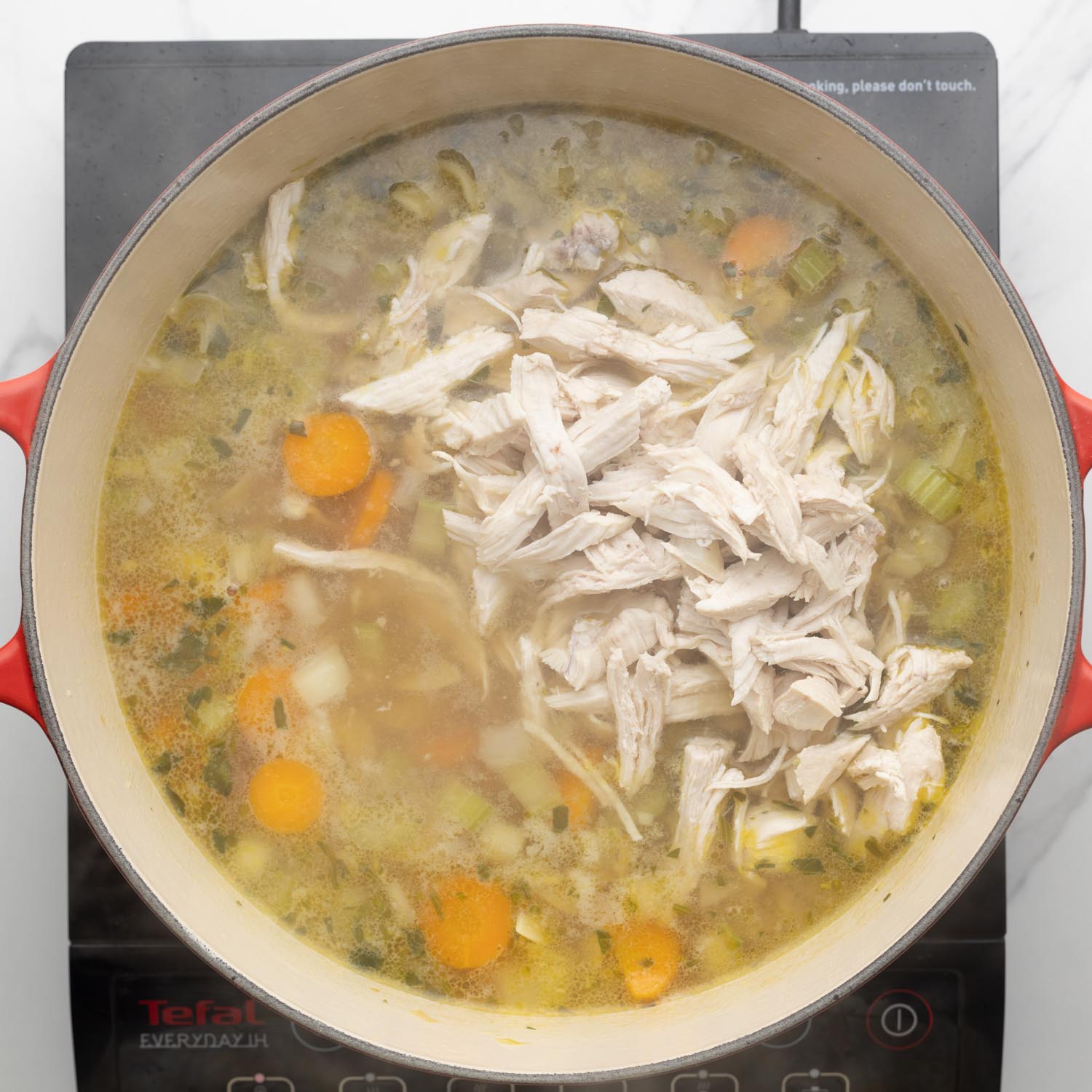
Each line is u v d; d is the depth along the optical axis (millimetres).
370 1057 563
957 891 497
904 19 604
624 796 541
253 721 540
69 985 584
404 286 540
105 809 512
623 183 540
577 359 545
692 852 537
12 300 597
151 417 538
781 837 536
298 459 541
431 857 539
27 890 594
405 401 538
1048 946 596
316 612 542
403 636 543
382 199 539
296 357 540
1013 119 602
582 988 535
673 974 535
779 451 535
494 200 540
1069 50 602
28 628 492
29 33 601
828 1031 563
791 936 535
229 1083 561
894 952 495
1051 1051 593
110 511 537
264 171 525
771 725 536
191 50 558
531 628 545
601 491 542
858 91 560
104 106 556
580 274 542
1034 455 516
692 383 542
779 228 540
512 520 536
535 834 540
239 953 519
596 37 499
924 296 539
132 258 505
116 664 537
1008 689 527
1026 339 503
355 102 515
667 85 521
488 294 541
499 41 501
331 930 535
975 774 529
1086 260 599
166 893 513
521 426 534
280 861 538
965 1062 562
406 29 602
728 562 543
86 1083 558
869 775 534
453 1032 523
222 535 541
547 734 542
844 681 534
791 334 542
